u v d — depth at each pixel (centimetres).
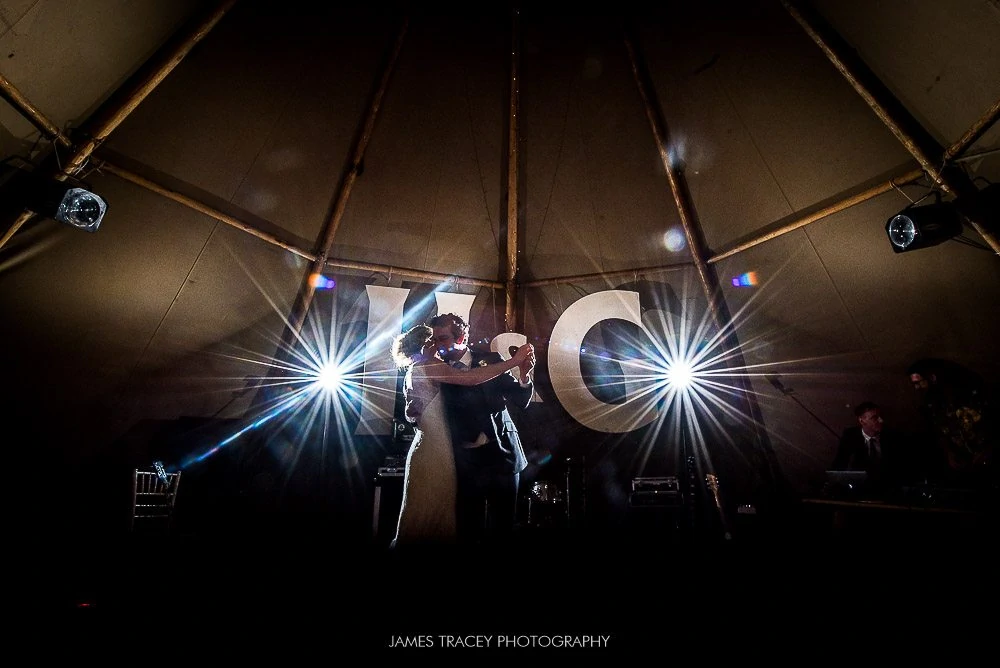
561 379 672
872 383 579
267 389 654
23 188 379
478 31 587
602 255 697
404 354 286
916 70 424
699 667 196
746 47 516
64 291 480
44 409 509
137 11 416
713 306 645
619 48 591
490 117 630
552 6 576
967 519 342
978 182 429
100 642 220
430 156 636
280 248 602
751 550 457
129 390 560
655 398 685
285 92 543
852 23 443
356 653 207
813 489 616
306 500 622
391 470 575
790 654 205
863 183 504
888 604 252
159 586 320
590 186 660
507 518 265
